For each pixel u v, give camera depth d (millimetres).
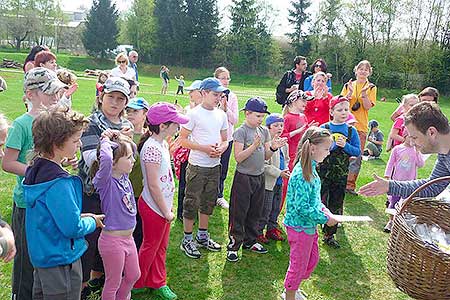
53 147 2604
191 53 57094
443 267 2350
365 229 5758
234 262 4559
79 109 14875
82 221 2691
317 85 6434
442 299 2416
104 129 3404
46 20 64438
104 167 2988
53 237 2596
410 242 2461
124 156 3127
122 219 3180
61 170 2646
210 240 4867
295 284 3721
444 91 44750
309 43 53156
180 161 5328
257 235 4828
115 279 3223
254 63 55719
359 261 4828
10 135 3152
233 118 6059
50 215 2572
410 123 3020
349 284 4320
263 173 4598
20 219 3162
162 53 57875
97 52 57906
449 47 44969
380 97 42969
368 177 8391
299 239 3639
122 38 63125
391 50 47781
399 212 2783
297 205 3574
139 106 4180
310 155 3562
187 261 4520
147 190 3643
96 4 56906
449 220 2947
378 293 4180
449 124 2982
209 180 4586
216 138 4586
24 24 59969
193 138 4520
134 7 60438
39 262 2600
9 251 2250
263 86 46219
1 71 32312
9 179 6785
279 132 4836
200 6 55906
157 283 3783
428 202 2971
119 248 3166
